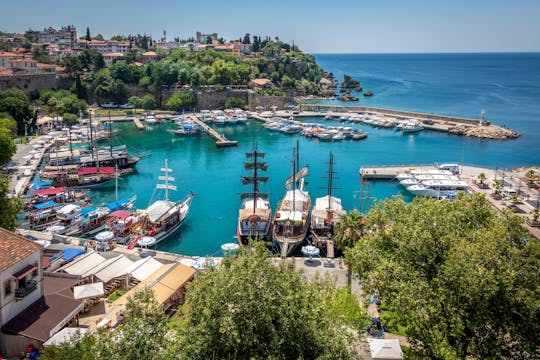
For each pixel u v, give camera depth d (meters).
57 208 92.69
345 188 118.50
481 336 35.75
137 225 85.62
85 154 135.12
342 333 33.03
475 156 153.50
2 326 41.03
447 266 36.78
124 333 30.30
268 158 151.25
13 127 154.38
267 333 29.56
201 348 29.47
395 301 36.28
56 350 30.34
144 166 139.00
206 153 158.38
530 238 40.31
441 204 46.31
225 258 35.62
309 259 69.00
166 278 55.91
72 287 50.56
